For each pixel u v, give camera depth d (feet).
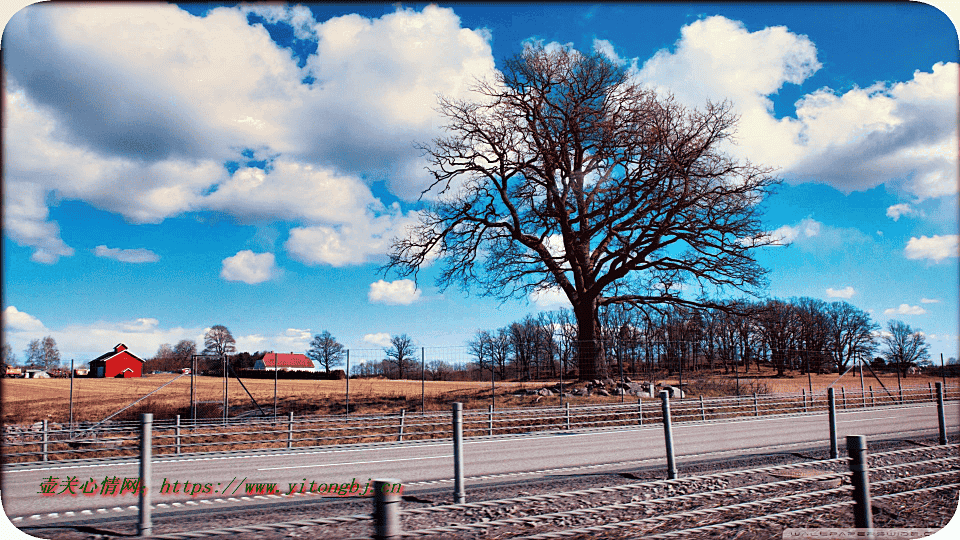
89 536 19.99
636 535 18.92
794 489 25.44
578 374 100.53
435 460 44.01
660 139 99.04
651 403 82.94
